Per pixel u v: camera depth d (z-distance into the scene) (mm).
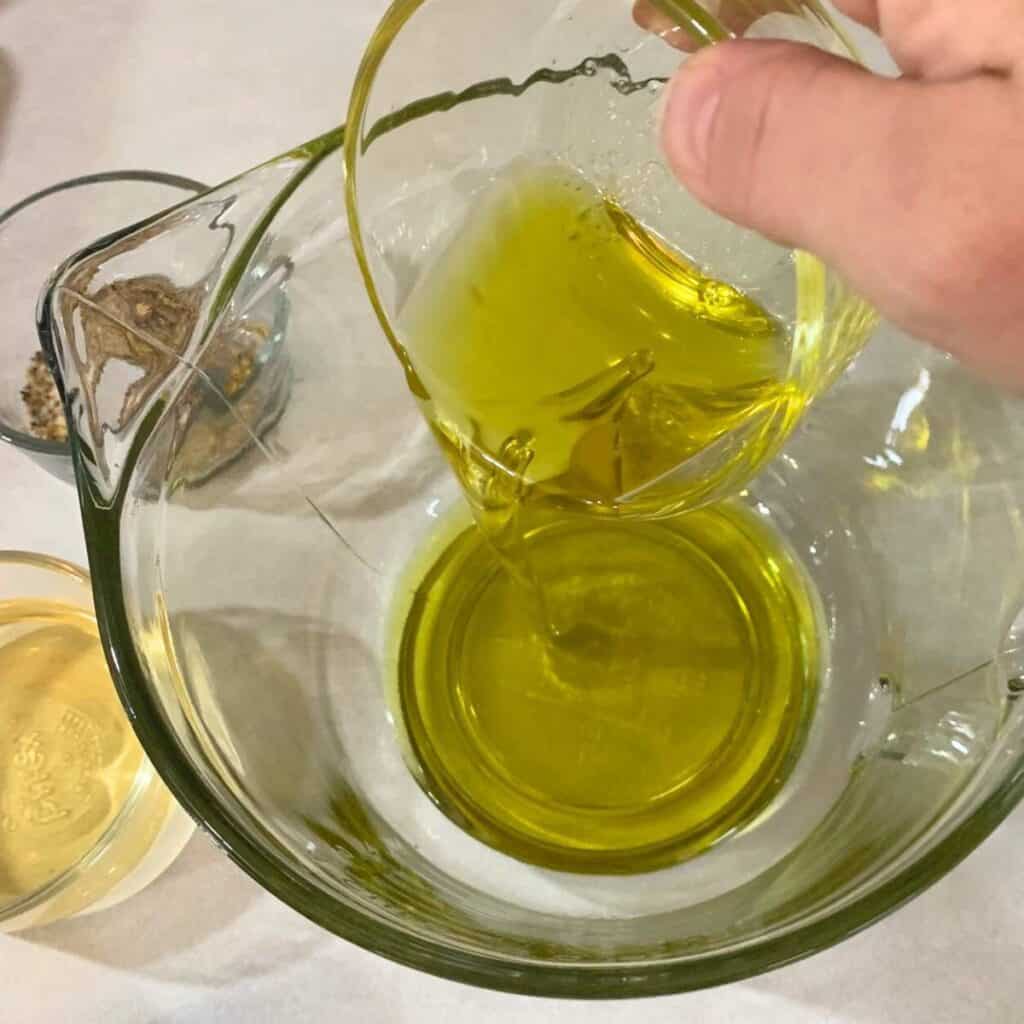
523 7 202
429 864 237
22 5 344
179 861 252
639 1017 236
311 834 217
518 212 216
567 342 211
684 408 212
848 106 179
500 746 271
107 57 338
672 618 283
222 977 244
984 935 237
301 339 253
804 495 278
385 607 280
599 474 226
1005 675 217
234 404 242
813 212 185
